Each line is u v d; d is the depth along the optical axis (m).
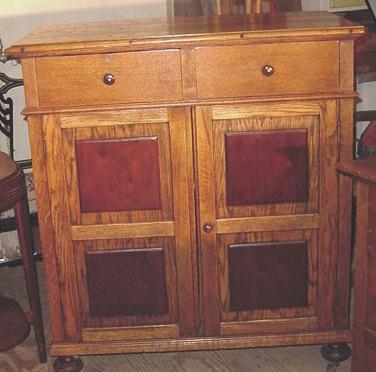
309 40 1.83
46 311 2.53
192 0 2.82
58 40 1.86
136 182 1.94
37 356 2.28
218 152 1.92
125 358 2.26
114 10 2.88
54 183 1.94
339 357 2.10
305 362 2.19
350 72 1.87
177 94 1.86
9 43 2.77
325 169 1.94
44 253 2.00
